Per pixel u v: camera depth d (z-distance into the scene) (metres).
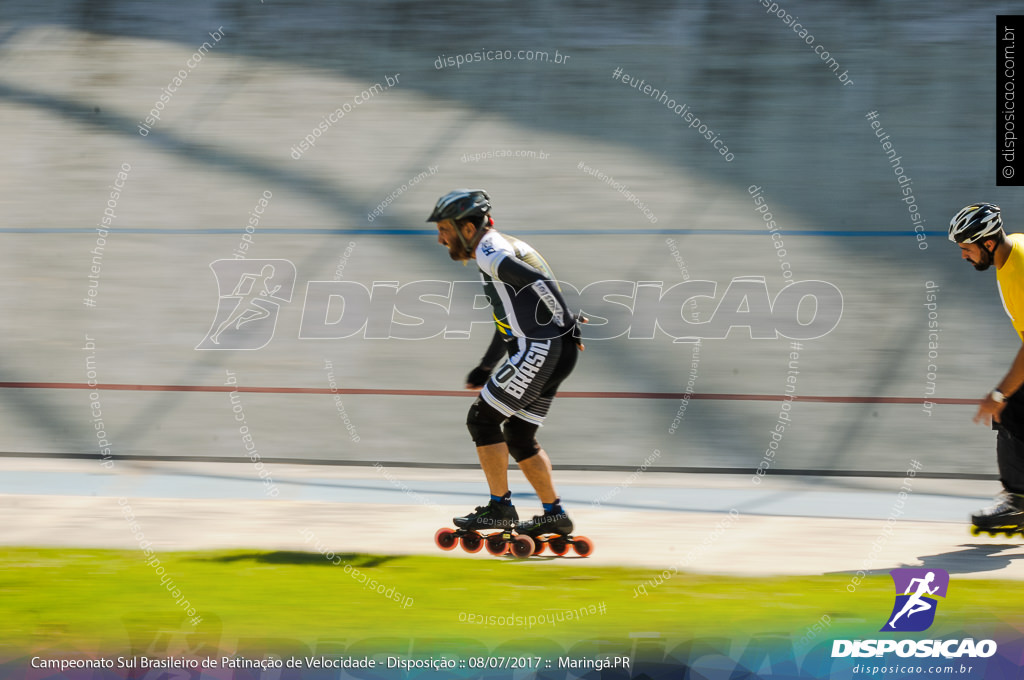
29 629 9.72
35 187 26.64
